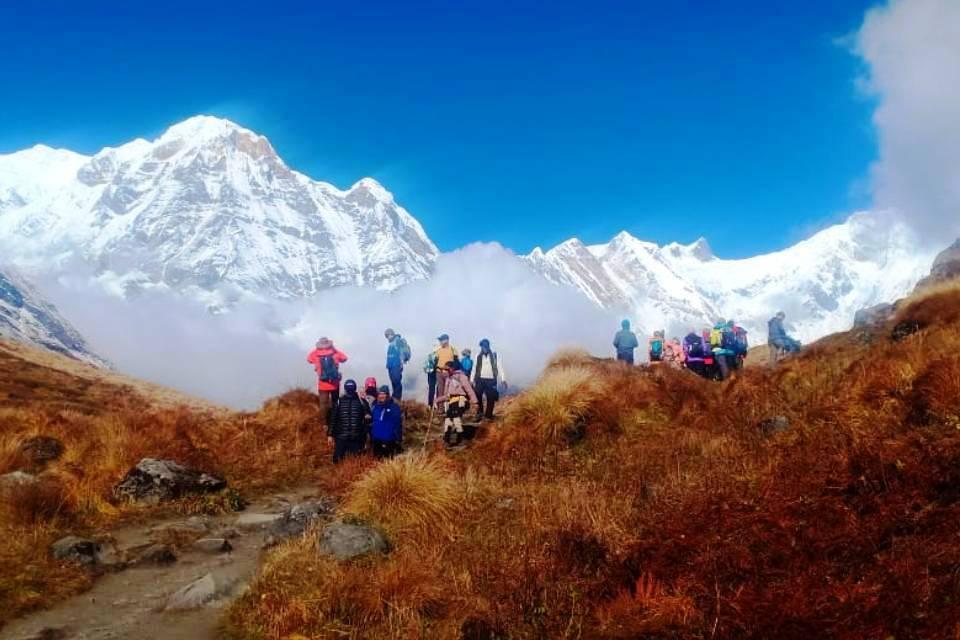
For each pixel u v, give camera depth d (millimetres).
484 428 14344
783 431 9328
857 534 5324
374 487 8734
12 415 14906
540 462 11141
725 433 10508
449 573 6727
